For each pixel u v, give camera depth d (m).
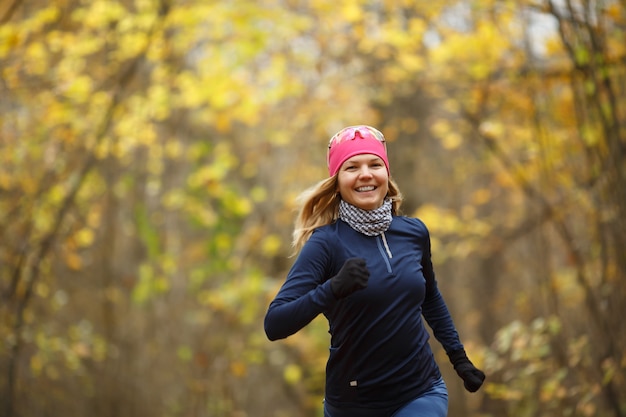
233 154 22.64
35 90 14.41
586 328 12.29
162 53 15.38
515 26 13.05
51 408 17.48
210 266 20.06
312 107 18.45
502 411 16.42
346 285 4.29
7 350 14.48
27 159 14.93
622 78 11.04
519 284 20.47
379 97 16.75
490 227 16.95
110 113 14.73
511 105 13.97
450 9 14.09
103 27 15.04
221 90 15.20
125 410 19.05
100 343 16.39
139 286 18.92
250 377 24.00
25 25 13.09
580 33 10.81
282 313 4.42
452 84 14.92
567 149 13.12
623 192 10.48
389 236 4.85
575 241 13.23
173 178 21.62
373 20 14.85
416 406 4.72
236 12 14.62
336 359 4.83
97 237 19.61
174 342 21.44
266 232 22.08
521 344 11.06
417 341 4.80
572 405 11.94
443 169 21.73
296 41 16.86
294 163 22.97
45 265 15.68
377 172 4.80
